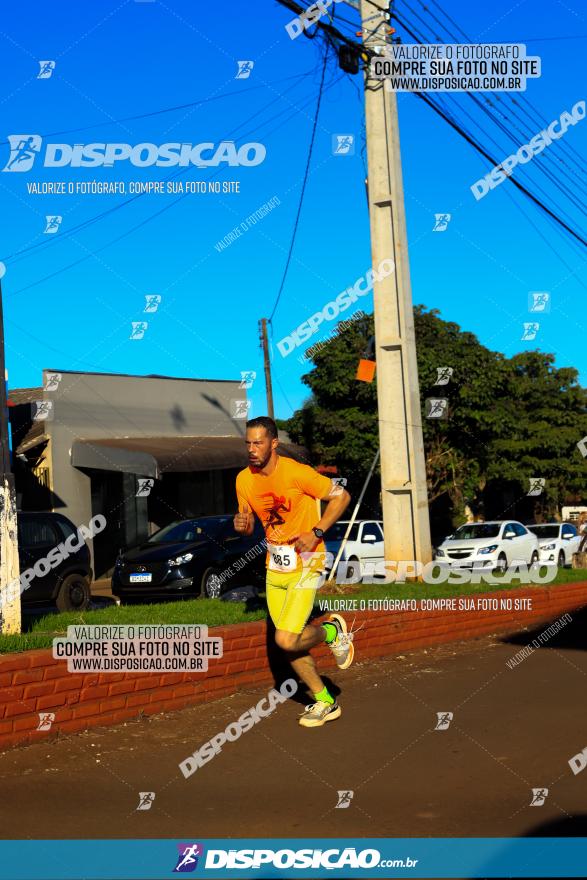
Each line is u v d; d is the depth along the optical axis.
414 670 8.65
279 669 8.02
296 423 32.38
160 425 27.89
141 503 27.27
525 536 26.09
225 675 7.45
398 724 6.53
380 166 13.13
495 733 6.24
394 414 12.99
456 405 31.98
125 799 4.91
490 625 11.35
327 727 6.47
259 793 5.01
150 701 6.77
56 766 5.49
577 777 5.22
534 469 36.69
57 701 6.11
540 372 40.31
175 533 17.08
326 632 6.79
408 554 12.79
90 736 6.17
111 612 8.80
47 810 4.74
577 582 14.39
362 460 31.12
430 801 4.86
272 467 6.41
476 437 33.56
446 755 5.72
